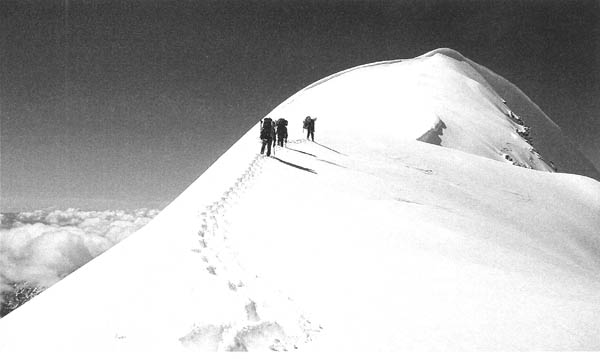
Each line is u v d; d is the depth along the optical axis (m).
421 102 101.12
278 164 25.05
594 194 45.91
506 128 111.75
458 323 9.04
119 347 5.97
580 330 9.84
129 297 7.23
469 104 116.62
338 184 23.81
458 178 39.72
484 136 93.81
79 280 8.33
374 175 29.33
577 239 35.19
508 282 12.88
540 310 10.70
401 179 31.47
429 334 8.31
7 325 6.83
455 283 11.59
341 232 14.55
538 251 24.31
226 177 20.78
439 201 28.06
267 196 17.88
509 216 33.69
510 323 9.49
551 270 18.00
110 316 6.72
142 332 6.34
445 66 140.62
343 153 35.44
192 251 9.16
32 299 8.07
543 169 100.00
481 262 15.43
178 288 7.41
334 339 7.60
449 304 10.03
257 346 6.77
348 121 78.25
